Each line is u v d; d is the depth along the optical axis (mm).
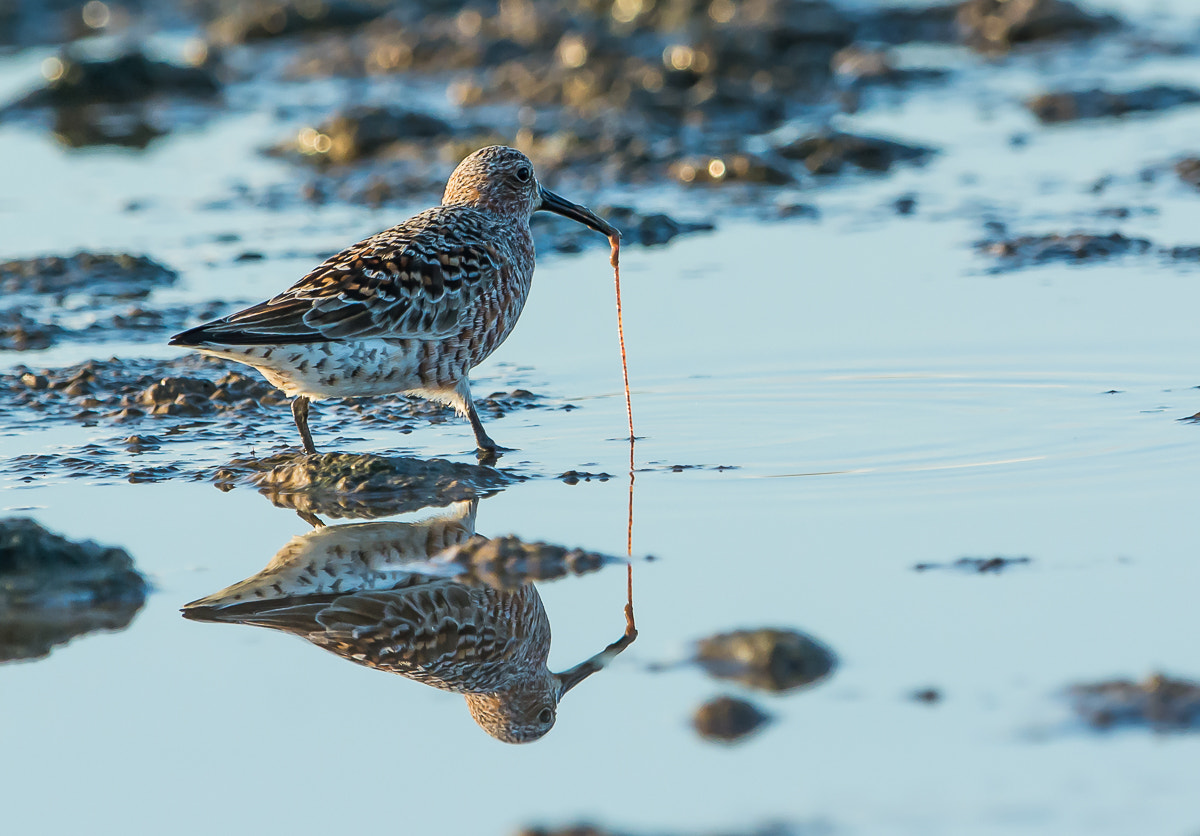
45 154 25641
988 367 13672
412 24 35031
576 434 12469
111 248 19375
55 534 9750
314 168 24125
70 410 13609
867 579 9086
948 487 10711
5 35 38469
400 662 8578
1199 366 13398
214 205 21828
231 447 12508
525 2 36312
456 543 10195
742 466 11430
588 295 16766
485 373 14305
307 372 11375
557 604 9031
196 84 30266
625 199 21453
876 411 12680
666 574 9367
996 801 6629
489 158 13055
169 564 9945
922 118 26203
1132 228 18344
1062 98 25781
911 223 19297
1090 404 12539
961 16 33781
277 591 9547
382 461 11445
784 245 18531
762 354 14359
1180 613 8383
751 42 29547
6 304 17172
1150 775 6754
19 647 8750
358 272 11508
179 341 10656
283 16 36125
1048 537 9617
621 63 29406
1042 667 7820
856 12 34500
